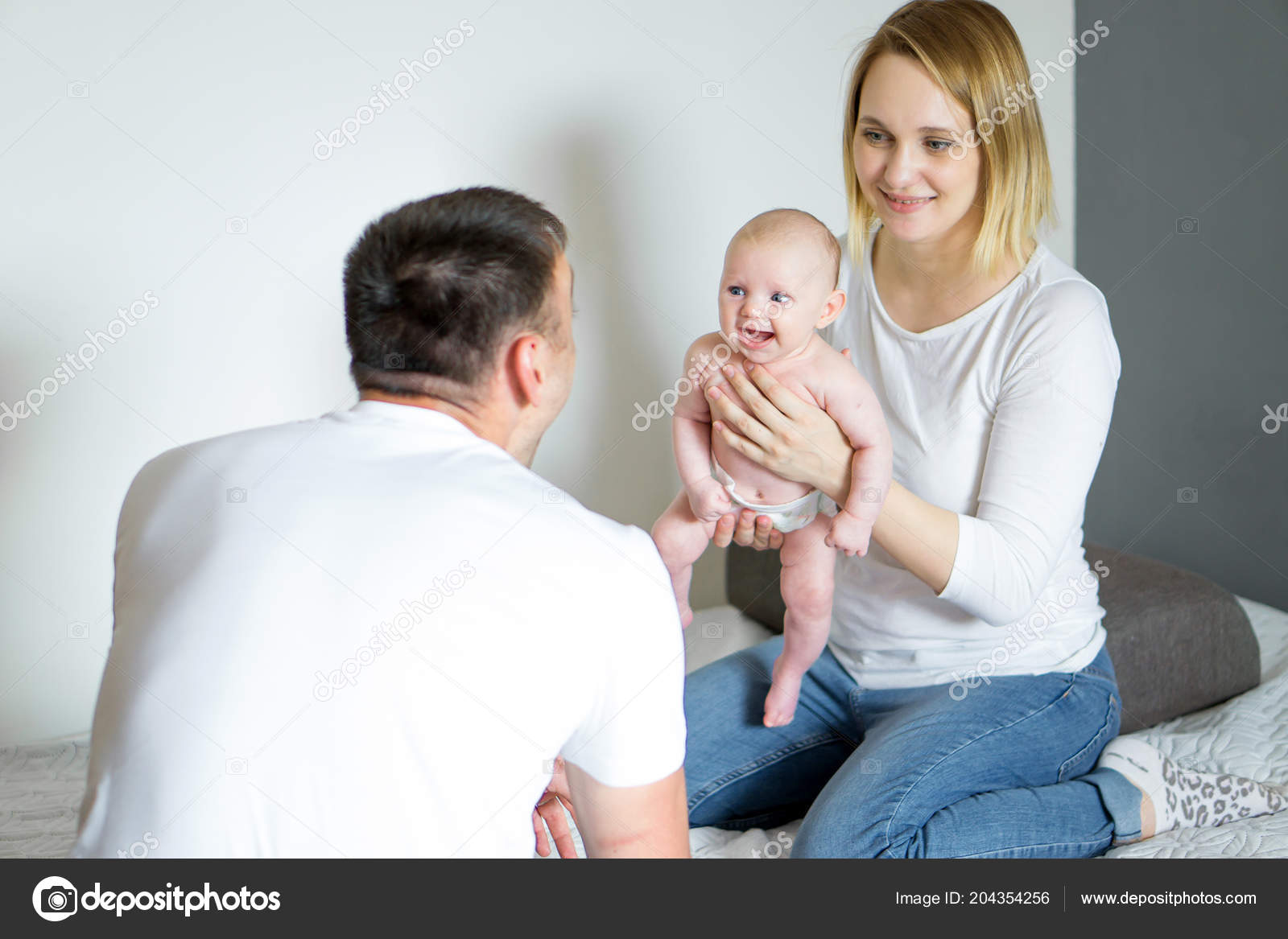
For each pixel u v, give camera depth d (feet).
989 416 4.90
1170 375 7.96
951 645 4.97
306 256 6.47
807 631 5.07
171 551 2.93
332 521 2.84
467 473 2.95
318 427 3.09
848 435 4.59
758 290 4.50
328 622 2.73
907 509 4.52
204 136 6.14
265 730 2.68
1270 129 6.90
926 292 5.03
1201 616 5.94
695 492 4.96
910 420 5.11
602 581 2.90
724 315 4.66
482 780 2.77
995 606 4.58
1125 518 8.52
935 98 4.52
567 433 7.35
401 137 6.52
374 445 3.00
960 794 4.50
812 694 5.36
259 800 2.67
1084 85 8.28
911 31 4.58
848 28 7.50
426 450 3.00
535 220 3.21
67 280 6.06
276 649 2.72
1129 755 4.89
